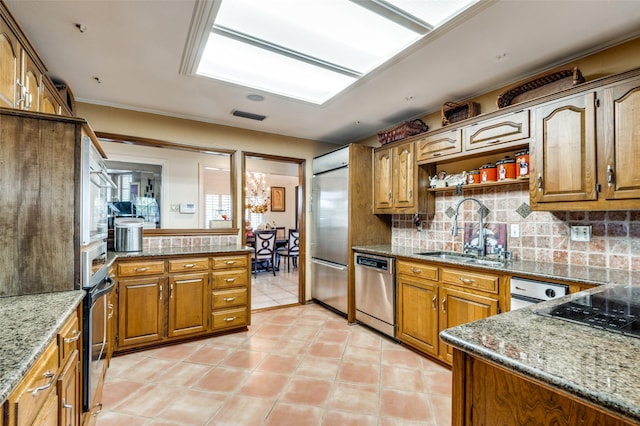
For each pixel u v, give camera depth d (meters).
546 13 1.70
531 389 0.76
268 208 8.81
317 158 4.24
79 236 1.48
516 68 2.31
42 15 1.71
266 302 4.30
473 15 1.71
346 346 2.85
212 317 3.04
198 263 2.99
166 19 1.76
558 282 1.80
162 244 3.32
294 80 2.58
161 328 2.81
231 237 3.70
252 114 3.36
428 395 2.07
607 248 2.02
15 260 1.38
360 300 3.37
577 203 1.90
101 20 1.76
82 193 1.50
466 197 2.91
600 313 1.05
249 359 2.59
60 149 1.45
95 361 1.70
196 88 2.69
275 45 2.06
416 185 3.08
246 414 1.87
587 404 0.59
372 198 3.67
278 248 7.18
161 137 3.34
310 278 4.32
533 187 2.13
